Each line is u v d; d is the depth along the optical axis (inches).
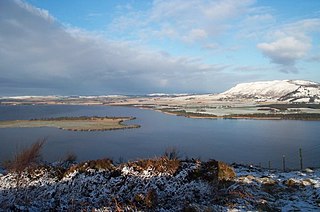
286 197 321.4
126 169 359.9
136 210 289.4
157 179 350.9
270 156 1459.2
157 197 317.4
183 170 363.3
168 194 334.0
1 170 382.0
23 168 353.1
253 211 277.6
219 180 367.2
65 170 364.8
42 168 358.9
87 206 301.0
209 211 275.9
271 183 366.3
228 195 327.0
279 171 486.3
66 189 334.3
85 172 354.0
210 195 334.6
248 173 442.3
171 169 361.4
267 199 313.4
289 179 372.8
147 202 305.1
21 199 313.3
